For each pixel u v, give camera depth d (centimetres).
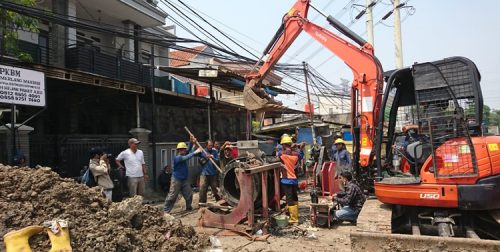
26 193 498
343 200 805
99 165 819
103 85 1171
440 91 551
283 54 970
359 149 837
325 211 800
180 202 1152
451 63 548
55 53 1357
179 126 1750
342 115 3177
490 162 503
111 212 544
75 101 1351
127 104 1472
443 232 511
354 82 846
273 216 805
